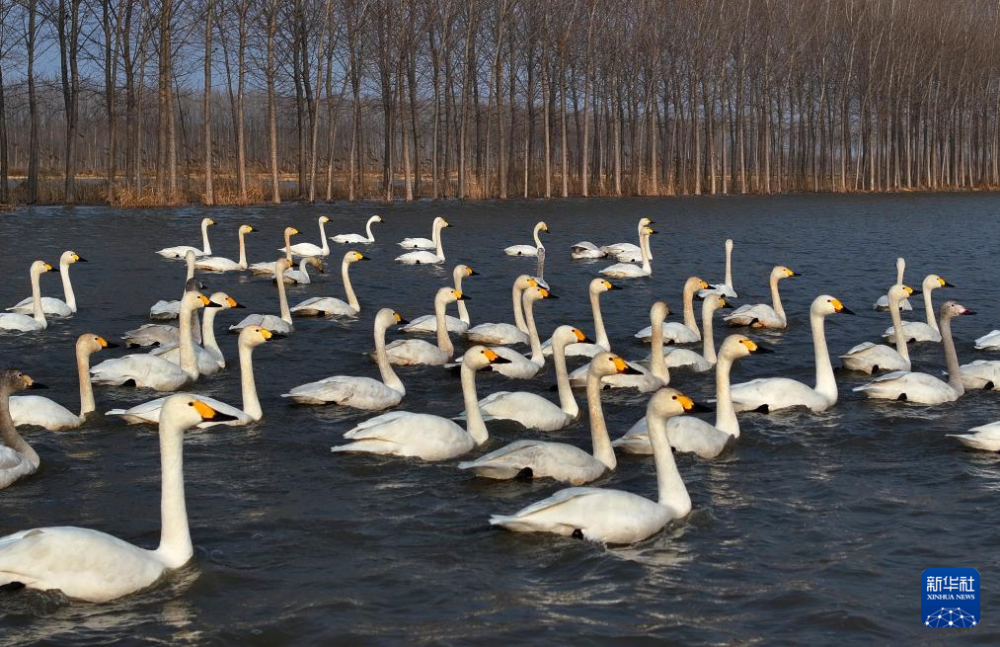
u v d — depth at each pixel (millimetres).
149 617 9969
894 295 21312
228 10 65875
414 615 10117
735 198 90500
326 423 16391
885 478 14156
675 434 14898
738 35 96500
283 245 45000
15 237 43750
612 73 86375
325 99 79188
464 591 10609
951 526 12445
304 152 72125
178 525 10984
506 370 19578
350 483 13688
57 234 45312
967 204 82875
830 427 16469
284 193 76500
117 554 10320
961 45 112750
